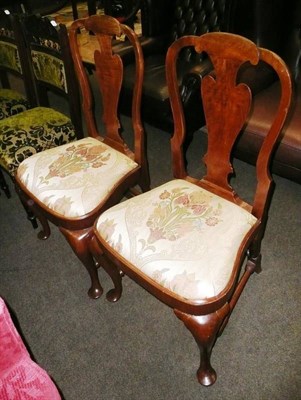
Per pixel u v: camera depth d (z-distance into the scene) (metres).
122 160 1.27
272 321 1.21
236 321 1.22
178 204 1.04
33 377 0.71
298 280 1.33
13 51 1.74
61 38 1.38
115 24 1.05
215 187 1.11
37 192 1.19
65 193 1.16
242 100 0.88
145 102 1.87
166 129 1.97
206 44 0.87
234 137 0.96
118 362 1.15
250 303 1.27
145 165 1.31
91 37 3.54
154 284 0.90
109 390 1.08
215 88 0.92
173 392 1.06
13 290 1.40
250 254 1.24
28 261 1.52
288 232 1.53
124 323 1.26
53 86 1.63
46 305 1.34
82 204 1.12
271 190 1.01
